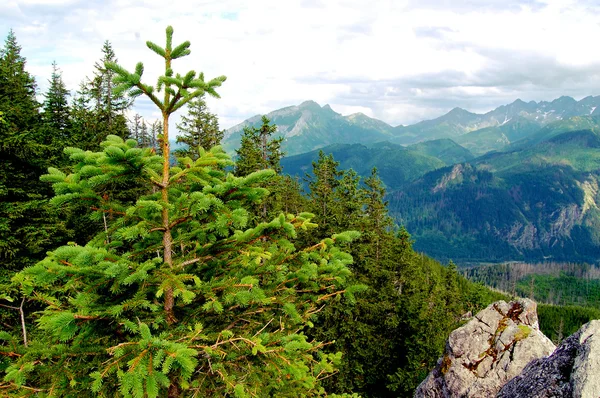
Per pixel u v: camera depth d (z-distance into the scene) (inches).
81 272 211.8
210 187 228.1
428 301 1056.8
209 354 239.6
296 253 291.9
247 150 904.3
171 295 261.6
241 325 294.8
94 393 221.9
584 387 277.6
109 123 1284.4
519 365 582.2
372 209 1154.7
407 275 1077.1
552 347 595.5
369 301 966.4
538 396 322.7
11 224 672.4
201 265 293.1
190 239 295.7
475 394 587.8
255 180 231.1
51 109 1246.3
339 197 1030.4
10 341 224.8
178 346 186.5
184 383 230.1
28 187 737.6
